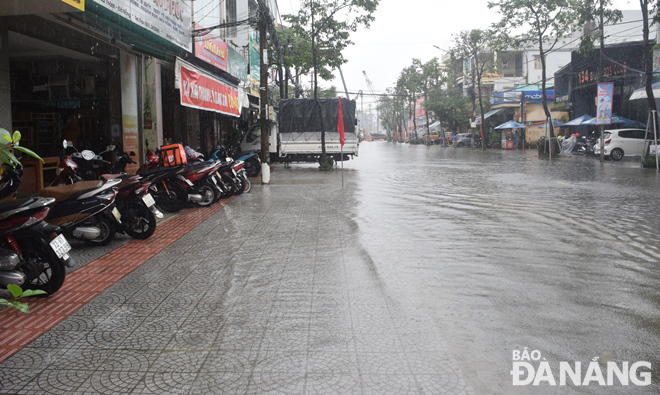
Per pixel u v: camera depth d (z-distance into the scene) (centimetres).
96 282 600
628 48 3238
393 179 1939
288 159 2612
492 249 758
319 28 2545
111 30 1043
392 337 433
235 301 529
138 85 1384
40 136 1326
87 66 1317
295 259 702
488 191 1509
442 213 1099
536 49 5369
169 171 1087
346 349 410
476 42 4859
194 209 1170
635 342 425
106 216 766
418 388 346
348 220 1014
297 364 383
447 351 405
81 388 350
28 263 526
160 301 531
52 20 927
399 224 967
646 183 1681
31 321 477
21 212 514
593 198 1327
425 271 638
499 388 347
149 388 349
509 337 434
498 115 5484
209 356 398
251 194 1463
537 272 633
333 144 2572
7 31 874
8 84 871
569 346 416
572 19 3144
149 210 813
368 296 542
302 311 497
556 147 3309
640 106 3256
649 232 880
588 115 3597
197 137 2070
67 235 752
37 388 350
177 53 1371
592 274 625
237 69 2069
